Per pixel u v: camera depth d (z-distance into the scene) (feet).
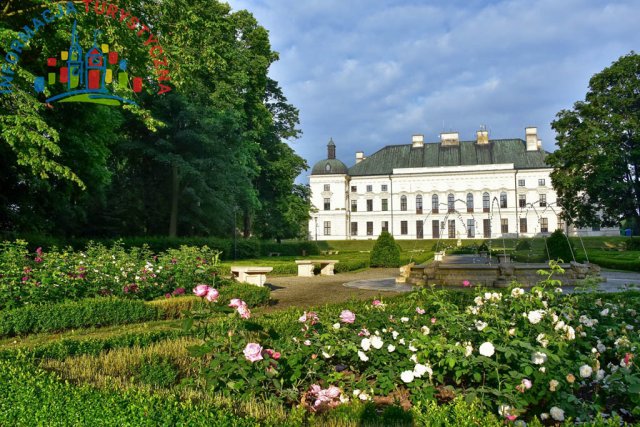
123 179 83.61
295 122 118.73
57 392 10.52
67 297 26.37
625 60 109.81
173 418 8.94
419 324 15.46
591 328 14.92
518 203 205.87
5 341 20.88
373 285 47.67
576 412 10.27
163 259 32.68
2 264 25.52
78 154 49.44
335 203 223.10
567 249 67.51
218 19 67.46
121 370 14.10
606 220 115.03
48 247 49.16
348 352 13.04
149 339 18.20
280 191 115.34
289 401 11.41
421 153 225.76
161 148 77.15
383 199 222.48
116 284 28.84
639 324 16.61
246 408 10.19
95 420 9.28
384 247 79.30
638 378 10.39
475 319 13.85
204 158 78.59
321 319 16.33
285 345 13.21
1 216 50.39
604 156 106.93
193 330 19.27
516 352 11.09
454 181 213.66
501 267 41.88
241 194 88.33
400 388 12.69
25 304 24.45
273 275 63.05
